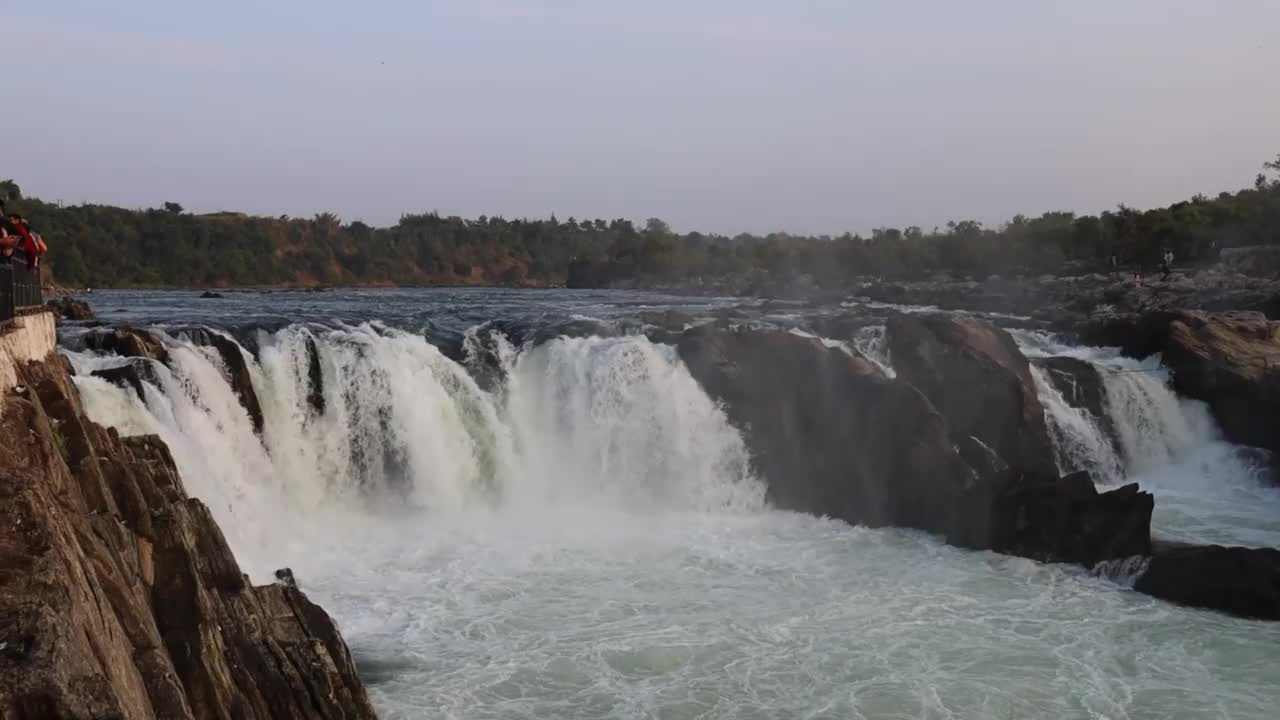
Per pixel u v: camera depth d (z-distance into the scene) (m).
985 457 30.36
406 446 29.95
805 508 31.33
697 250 163.62
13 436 12.73
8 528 10.12
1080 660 20.09
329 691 15.24
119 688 9.98
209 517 16.91
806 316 42.25
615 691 18.34
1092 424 37.75
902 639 21.02
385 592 23.14
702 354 33.59
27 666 8.28
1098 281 81.19
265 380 28.97
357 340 30.75
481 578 24.30
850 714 17.67
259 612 16.14
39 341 18.98
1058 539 26.11
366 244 190.88
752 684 18.75
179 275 147.12
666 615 22.12
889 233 147.38
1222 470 37.78
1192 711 17.98
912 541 28.31
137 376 25.17
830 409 31.56
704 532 29.11
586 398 32.81
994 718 17.64
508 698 17.98
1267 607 22.31
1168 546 25.61
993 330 34.59
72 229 137.00
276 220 186.25
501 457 31.62
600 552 26.77
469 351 33.53
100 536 13.18
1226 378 38.62
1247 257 83.56
